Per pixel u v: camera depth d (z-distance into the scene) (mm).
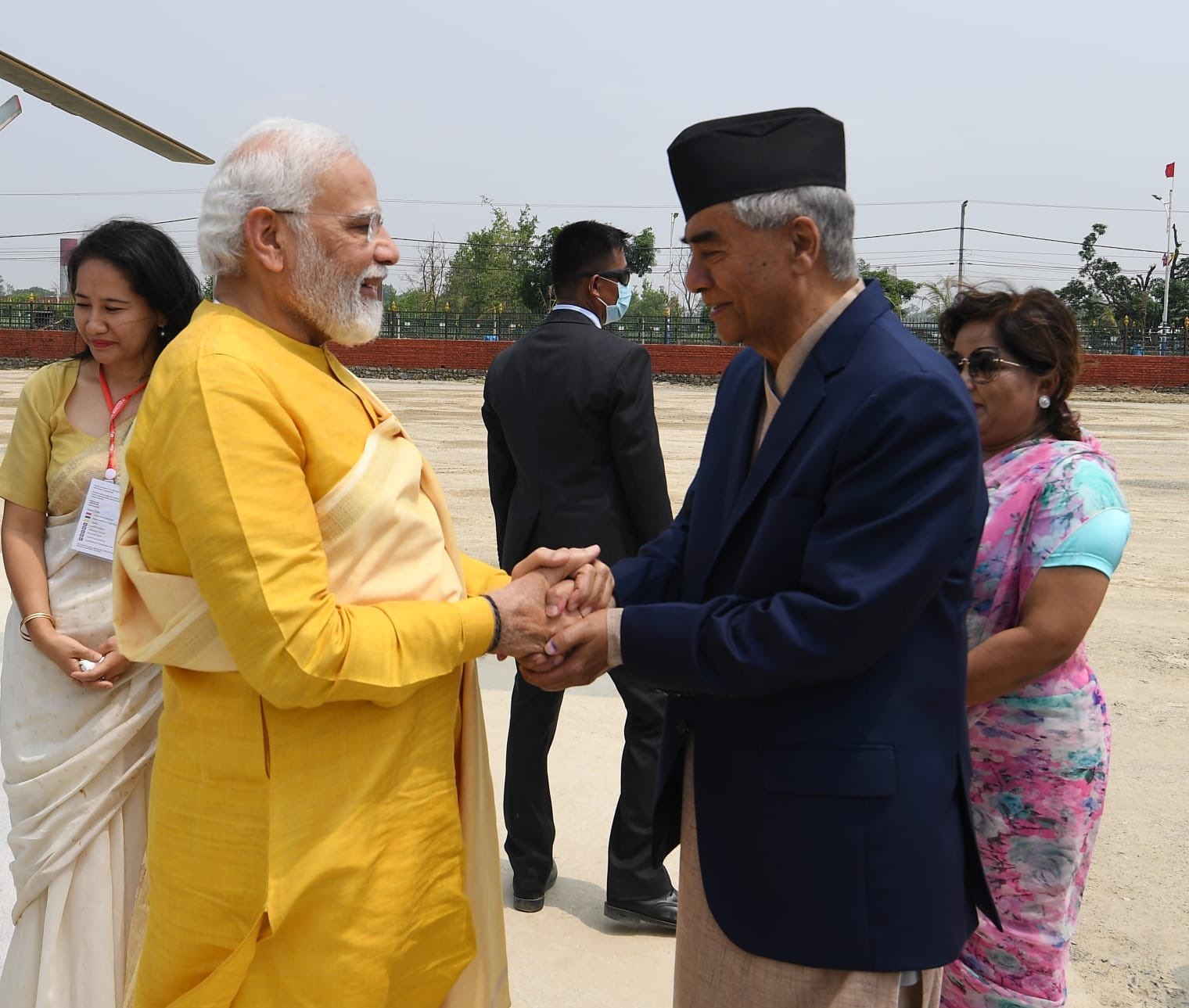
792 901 1802
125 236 2391
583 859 3707
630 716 3197
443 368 33375
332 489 1792
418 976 1994
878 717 1785
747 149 1778
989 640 2186
